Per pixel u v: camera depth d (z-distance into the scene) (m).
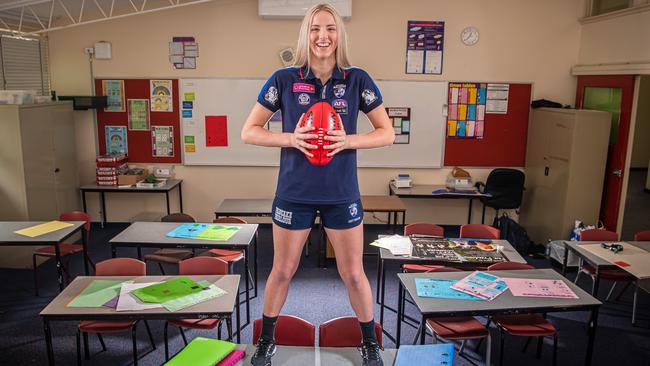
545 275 3.96
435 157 7.24
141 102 7.05
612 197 6.27
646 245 4.80
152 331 4.47
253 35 6.90
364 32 6.89
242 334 4.38
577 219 6.24
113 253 4.50
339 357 2.48
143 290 3.51
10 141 5.67
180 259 5.02
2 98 5.71
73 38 6.91
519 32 6.97
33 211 5.93
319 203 1.52
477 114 7.15
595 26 6.61
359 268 1.68
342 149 1.46
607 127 6.02
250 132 1.50
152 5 6.82
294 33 6.91
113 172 6.86
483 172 7.31
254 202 6.42
